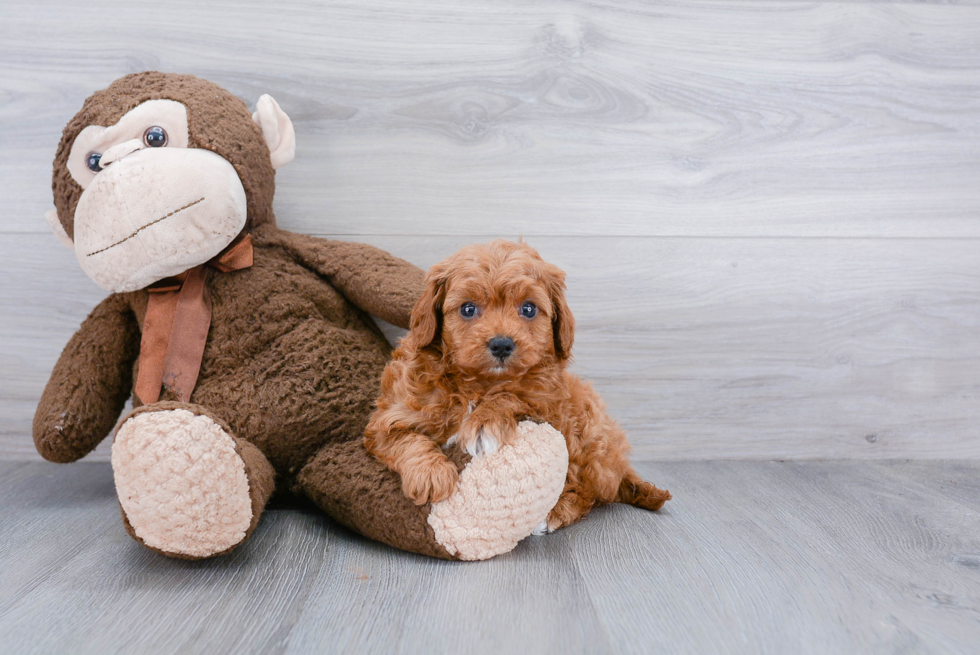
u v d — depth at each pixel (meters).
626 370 2.24
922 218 2.26
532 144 2.14
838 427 2.31
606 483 1.74
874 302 2.27
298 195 2.11
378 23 2.08
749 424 2.29
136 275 1.62
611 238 2.19
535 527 1.54
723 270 2.22
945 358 2.31
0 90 2.04
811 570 1.44
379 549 1.53
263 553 1.49
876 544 1.58
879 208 2.25
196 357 1.71
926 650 1.14
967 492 1.98
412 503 1.46
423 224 2.15
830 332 2.27
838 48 2.18
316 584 1.34
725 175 2.20
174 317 1.72
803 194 2.22
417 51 2.09
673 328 2.23
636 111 2.15
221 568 1.41
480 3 2.09
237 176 1.70
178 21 2.04
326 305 1.87
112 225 1.56
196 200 1.58
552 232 2.17
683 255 2.21
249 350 1.74
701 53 2.15
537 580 1.37
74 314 2.15
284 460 1.71
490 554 1.47
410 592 1.31
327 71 2.08
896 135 2.23
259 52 2.06
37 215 2.10
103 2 2.03
